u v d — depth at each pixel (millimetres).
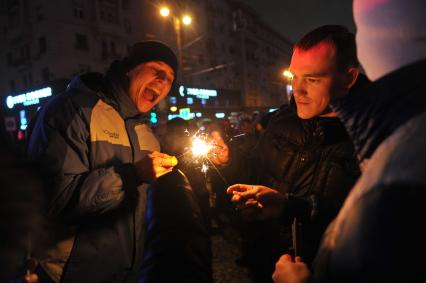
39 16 21984
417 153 487
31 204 759
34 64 23375
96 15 23734
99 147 1539
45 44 22000
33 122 1587
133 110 1750
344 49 1322
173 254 486
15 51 25922
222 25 38938
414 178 470
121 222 1596
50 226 1338
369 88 611
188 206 571
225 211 4129
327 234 657
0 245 670
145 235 556
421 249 446
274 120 1881
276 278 994
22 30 22859
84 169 1487
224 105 31016
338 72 1345
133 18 27359
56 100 1539
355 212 538
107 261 1551
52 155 1367
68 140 1432
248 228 2430
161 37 29641
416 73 538
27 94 12727
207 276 484
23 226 725
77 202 1374
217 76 37250
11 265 703
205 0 35656
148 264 492
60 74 21953
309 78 1373
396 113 551
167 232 519
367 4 602
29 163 829
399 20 549
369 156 615
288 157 1685
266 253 1948
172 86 2035
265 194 1340
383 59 584
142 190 1690
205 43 35438
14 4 24406
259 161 1960
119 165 1522
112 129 1622
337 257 555
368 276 491
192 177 2084
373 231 487
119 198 1443
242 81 42062
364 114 609
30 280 933
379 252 475
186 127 3490
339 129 1521
